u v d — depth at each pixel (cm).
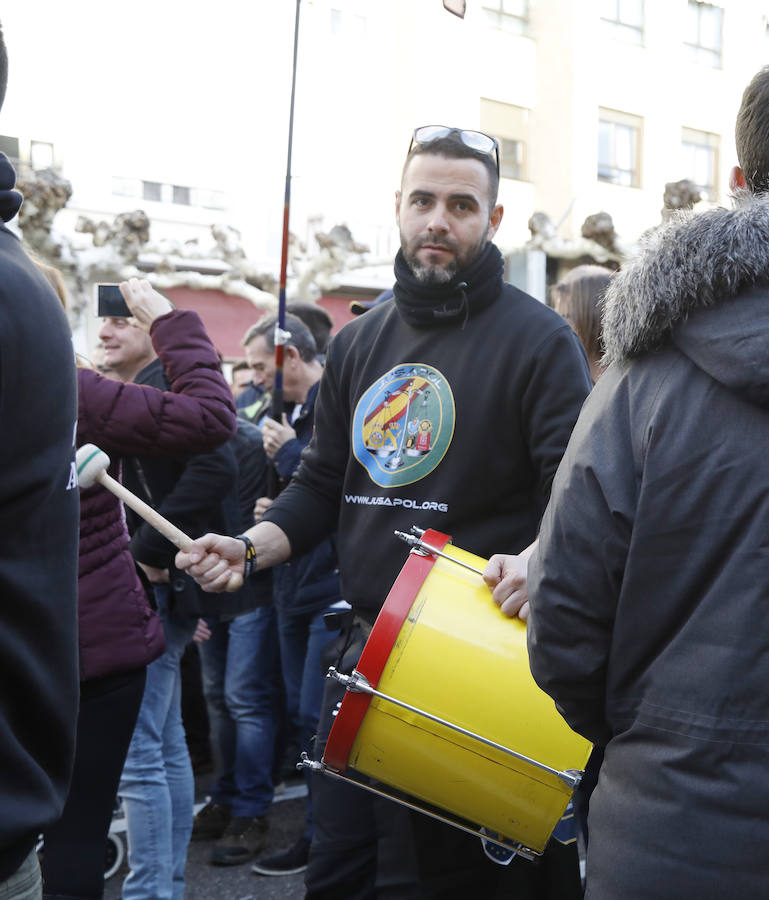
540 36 1373
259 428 394
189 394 249
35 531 118
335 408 225
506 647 167
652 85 1376
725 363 115
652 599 119
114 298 274
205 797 375
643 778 118
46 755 122
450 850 195
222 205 1267
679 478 118
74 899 207
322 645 322
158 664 266
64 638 122
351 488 214
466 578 176
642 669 121
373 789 181
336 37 1192
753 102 131
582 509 123
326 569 324
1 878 115
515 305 205
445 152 203
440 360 206
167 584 273
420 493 203
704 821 112
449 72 1266
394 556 204
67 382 122
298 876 311
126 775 254
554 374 196
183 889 276
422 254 204
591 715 130
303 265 979
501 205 212
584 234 1076
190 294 1123
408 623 168
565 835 186
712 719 114
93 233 877
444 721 164
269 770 331
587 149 1398
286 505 225
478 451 200
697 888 112
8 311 113
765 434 115
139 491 279
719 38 1351
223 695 348
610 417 125
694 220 121
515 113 1372
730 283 116
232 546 214
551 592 125
